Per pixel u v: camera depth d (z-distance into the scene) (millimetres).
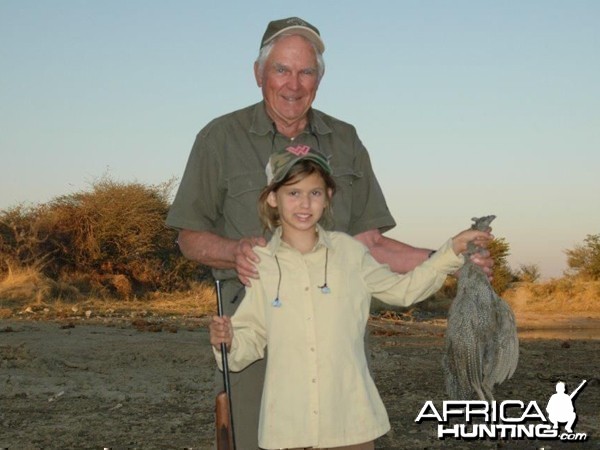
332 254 4227
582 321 23750
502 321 4086
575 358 12930
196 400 9375
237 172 4777
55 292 27516
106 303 27266
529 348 14562
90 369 11570
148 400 9367
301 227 4160
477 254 4129
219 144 4832
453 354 4098
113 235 32312
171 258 33500
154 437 7625
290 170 4129
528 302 29953
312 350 4094
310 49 4723
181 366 11914
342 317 4156
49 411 8758
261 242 4301
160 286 32500
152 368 11695
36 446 7297
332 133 4957
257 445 4523
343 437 4062
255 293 4238
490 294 4094
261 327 4242
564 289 31031
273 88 4707
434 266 4137
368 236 5102
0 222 31078
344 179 4902
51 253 31406
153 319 20859
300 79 4699
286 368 4105
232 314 4730
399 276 4227
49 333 15766
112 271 32156
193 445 7336
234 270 4719
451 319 4090
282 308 4141
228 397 4148
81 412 8711
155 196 34031
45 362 11938
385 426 4188
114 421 8289
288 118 4754
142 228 32781
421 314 26109
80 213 32062
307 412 4051
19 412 8688
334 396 4078
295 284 4168
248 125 4852
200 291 31875
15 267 28766
